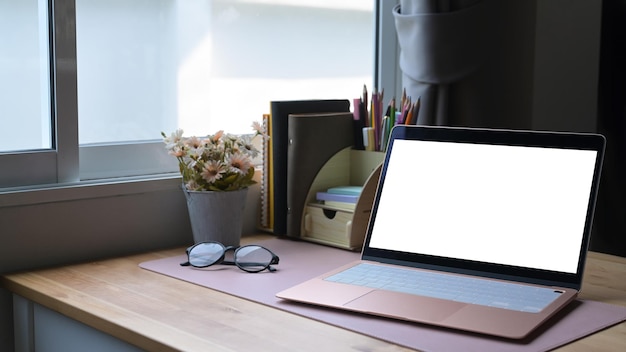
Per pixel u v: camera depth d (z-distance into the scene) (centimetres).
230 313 118
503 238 130
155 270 145
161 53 175
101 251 158
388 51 217
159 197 166
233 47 187
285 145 170
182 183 165
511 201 131
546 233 127
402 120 168
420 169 141
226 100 188
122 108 170
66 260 153
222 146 161
